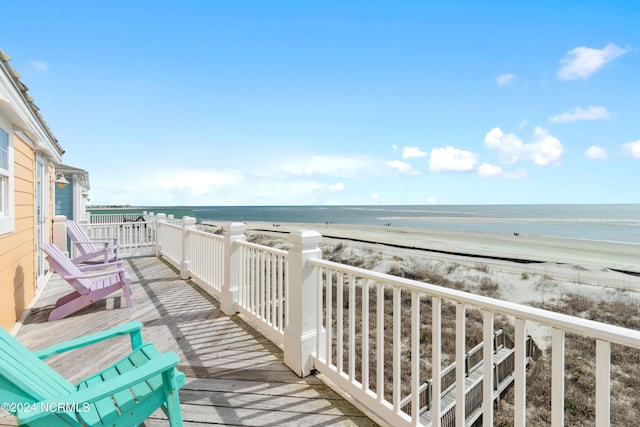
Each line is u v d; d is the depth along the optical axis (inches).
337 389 88.7
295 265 98.3
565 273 589.3
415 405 64.2
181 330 131.8
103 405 58.8
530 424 203.9
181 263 226.2
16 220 144.3
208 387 89.4
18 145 150.3
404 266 645.9
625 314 389.1
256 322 129.6
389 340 292.4
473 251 848.9
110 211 1439.5
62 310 146.8
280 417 76.4
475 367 209.9
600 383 37.5
